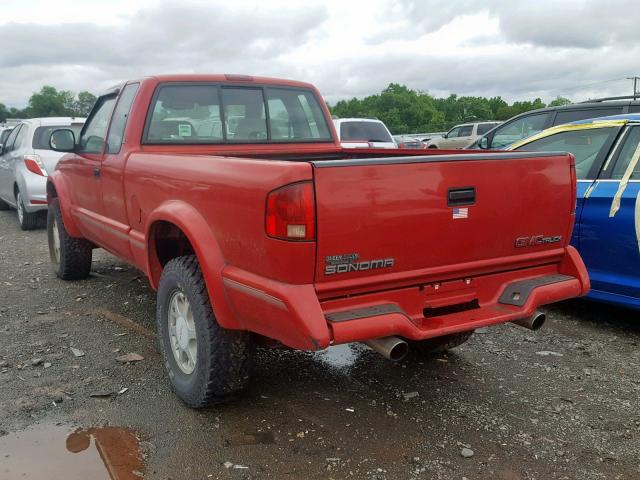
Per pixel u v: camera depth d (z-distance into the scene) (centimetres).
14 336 480
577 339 487
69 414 354
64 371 413
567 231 369
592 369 427
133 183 426
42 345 461
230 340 337
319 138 538
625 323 523
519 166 338
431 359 445
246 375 347
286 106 519
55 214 626
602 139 523
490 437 334
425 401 377
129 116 453
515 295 345
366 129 1473
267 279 290
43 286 628
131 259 459
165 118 458
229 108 486
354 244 286
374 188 288
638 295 479
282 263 278
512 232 342
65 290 612
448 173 310
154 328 499
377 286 300
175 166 366
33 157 952
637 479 296
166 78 460
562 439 332
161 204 384
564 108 865
